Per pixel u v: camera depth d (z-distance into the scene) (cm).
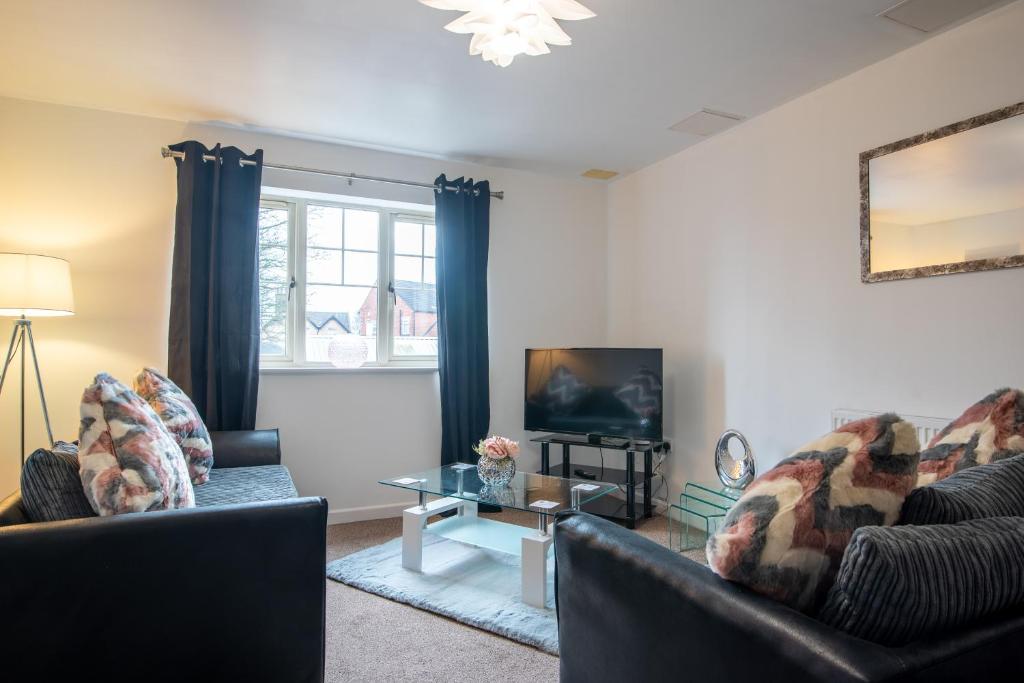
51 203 291
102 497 145
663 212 376
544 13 176
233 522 146
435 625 212
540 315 406
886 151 241
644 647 107
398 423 364
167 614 140
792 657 80
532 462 402
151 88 275
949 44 221
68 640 132
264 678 149
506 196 397
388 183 361
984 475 112
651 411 343
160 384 248
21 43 233
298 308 351
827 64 249
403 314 381
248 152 329
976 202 211
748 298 311
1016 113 200
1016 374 201
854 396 256
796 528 91
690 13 210
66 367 292
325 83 268
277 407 335
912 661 74
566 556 132
